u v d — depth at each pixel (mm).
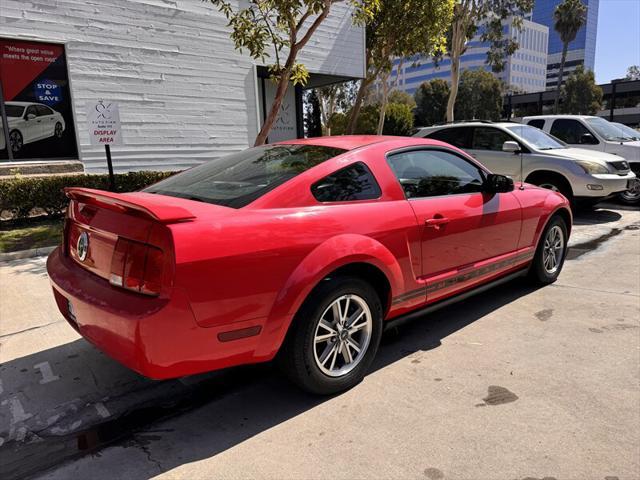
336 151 3285
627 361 3350
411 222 3252
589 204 8570
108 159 7211
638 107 64000
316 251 2709
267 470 2320
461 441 2504
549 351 3525
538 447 2443
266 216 2633
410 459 2373
